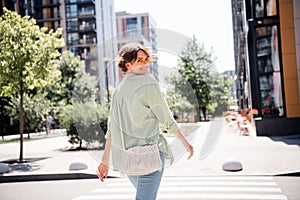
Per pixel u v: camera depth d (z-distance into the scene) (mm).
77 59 40250
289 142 15312
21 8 62938
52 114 42781
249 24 20062
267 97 20484
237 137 19125
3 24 13078
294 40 19797
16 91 13711
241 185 7938
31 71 13336
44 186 9047
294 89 19625
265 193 7117
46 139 29391
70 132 17781
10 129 44406
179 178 9016
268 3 20328
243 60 38250
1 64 12969
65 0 72125
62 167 11391
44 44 13578
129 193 7785
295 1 19688
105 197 7484
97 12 74000
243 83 46688
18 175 10172
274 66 20328
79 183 9219
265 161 10680
